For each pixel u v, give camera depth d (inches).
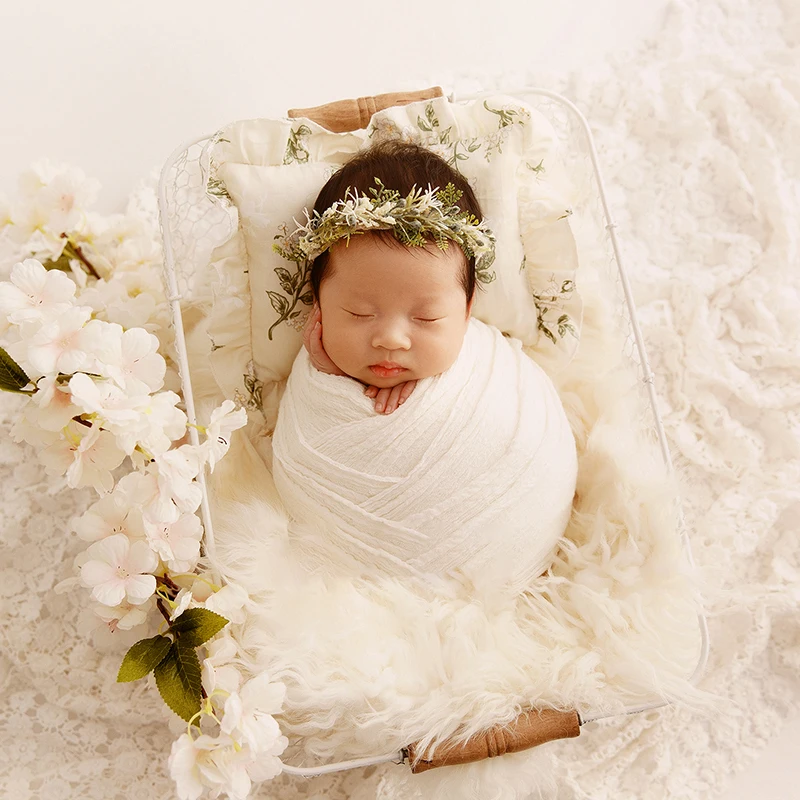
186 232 55.2
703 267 57.5
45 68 57.9
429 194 43.1
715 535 53.2
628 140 58.9
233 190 47.3
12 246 52.7
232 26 59.5
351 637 42.4
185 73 59.0
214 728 47.6
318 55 60.2
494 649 44.2
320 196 46.8
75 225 48.9
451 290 44.4
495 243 48.2
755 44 60.7
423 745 42.2
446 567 45.1
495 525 44.6
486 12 61.2
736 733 51.1
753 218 57.9
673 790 49.5
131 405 34.7
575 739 50.5
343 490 44.8
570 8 61.5
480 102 48.9
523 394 46.6
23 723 48.1
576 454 49.4
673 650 45.5
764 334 55.7
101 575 37.8
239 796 36.7
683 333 56.4
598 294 51.8
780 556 54.1
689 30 60.3
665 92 58.8
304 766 48.6
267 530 45.4
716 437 55.3
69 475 34.8
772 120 58.4
